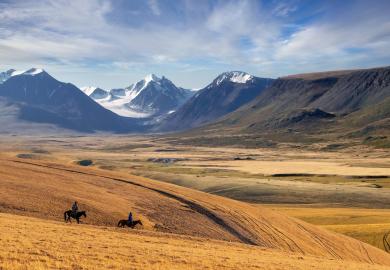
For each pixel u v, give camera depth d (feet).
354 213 394.73
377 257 248.93
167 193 251.60
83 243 108.27
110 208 185.26
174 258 105.91
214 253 125.39
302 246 220.84
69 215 151.94
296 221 283.38
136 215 185.68
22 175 216.33
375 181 629.51
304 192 511.40
